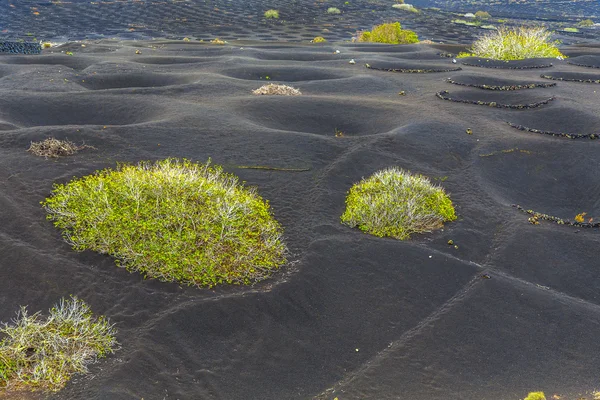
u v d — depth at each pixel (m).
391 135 15.09
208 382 6.97
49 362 6.71
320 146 14.13
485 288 9.33
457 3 164.25
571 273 10.14
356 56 32.81
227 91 20.27
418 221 10.95
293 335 7.96
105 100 17.83
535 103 19.58
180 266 8.77
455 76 24.44
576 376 7.59
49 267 8.43
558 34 80.06
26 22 67.12
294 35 63.09
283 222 10.64
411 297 9.00
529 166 14.53
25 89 19.72
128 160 12.41
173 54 33.41
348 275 9.30
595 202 13.27
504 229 11.26
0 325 7.38
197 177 11.12
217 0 96.06
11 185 10.48
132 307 7.97
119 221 9.45
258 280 8.87
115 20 72.56
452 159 14.30
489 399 7.05
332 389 7.12
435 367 7.58
